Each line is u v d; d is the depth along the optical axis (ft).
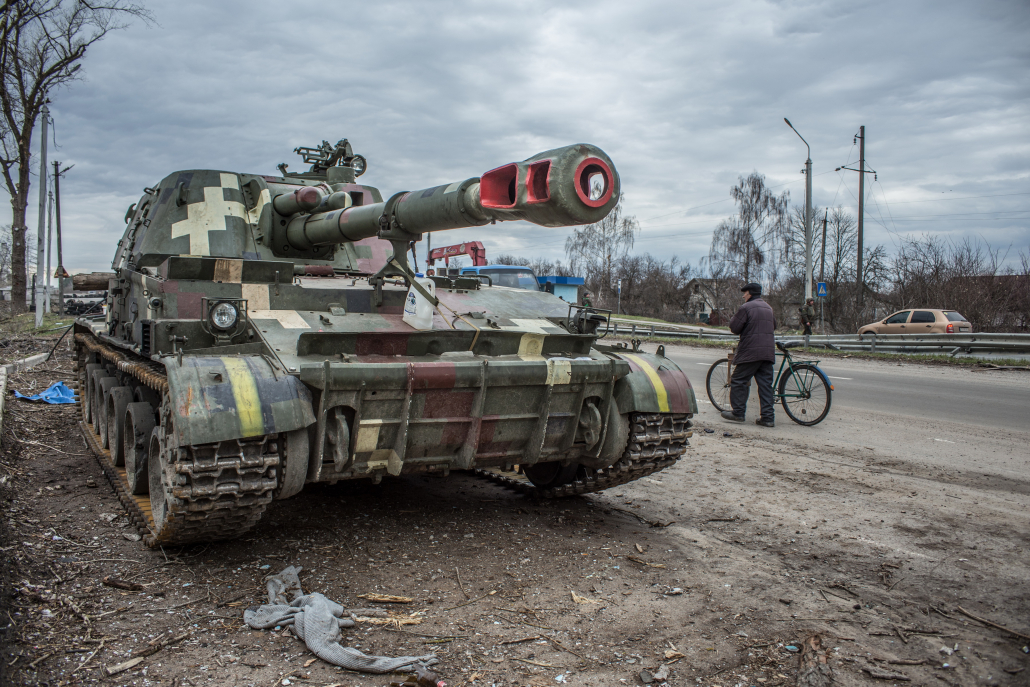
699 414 34.50
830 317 115.34
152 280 16.21
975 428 30.27
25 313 97.09
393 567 14.60
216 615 12.19
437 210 14.29
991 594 13.65
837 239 147.95
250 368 13.65
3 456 22.58
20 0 65.57
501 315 18.58
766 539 16.76
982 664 10.95
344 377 13.78
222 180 22.48
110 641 11.16
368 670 10.37
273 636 11.47
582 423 17.22
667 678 10.37
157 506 15.10
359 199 20.75
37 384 39.11
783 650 11.28
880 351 63.98
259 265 16.28
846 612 12.77
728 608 12.85
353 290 17.15
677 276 176.55
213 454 13.01
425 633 11.68
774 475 22.79
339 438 14.23
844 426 30.91
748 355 30.86
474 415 15.60
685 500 20.02
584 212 11.89
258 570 14.28
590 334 17.76
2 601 12.29
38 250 75.41
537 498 20.16
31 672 10.11
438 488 21.11
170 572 14.05
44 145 80.64
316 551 15.42
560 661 10.82
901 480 22.12
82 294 107.45
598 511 18.94
